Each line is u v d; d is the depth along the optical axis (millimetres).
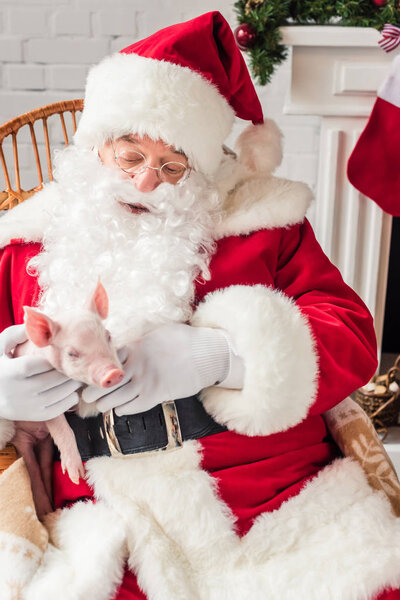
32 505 860
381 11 1436
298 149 1924
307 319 932
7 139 1905
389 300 1959
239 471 904
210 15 997
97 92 1004
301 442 978
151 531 832
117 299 929
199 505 851
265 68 1465
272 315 886
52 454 950
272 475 926
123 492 874
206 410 917
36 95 1896
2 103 1898
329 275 1081
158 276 937
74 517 879
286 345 871
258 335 865
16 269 1070
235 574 827
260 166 1106
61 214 1036
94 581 787
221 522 850
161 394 871
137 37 1844
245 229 1042
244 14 1428
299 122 1898
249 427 885
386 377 1720
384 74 1472
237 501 889
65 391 840
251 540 852
